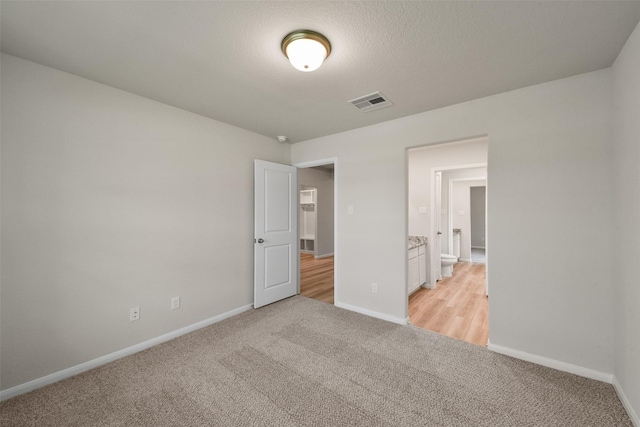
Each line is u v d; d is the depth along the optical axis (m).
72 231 2.03
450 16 1.41
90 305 2.12
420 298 3.78
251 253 3.38
